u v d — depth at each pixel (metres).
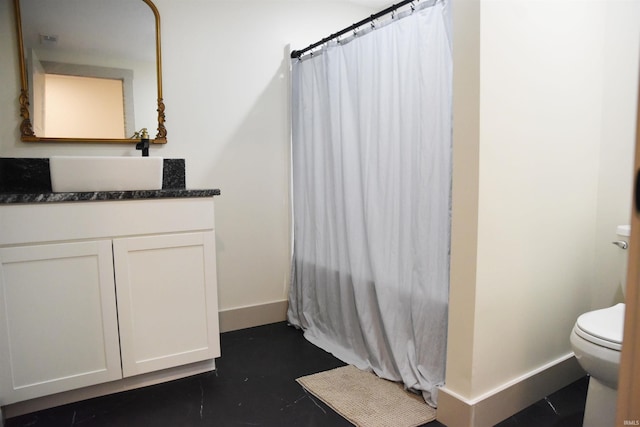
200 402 1.73
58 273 1.60
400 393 1.78
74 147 2.07
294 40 2.64
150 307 1.77
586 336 1.36
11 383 1.55
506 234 1.50
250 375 1.97
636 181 0.42
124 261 1.70
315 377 1.94
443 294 1.63
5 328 1.53
